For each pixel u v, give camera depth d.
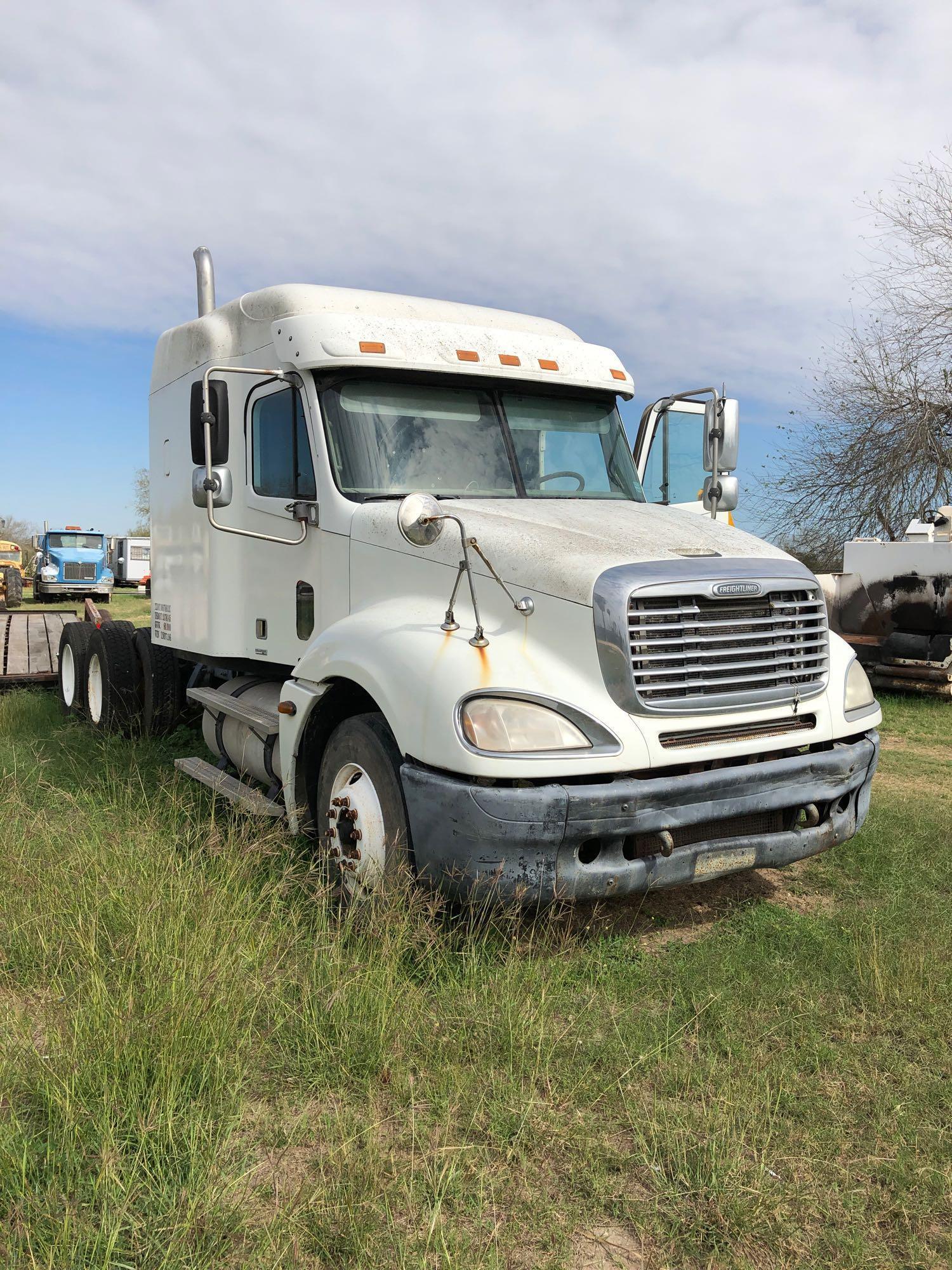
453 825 3.46
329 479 4.73
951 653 10.50
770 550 4.34
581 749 3.49
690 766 3.79
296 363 4.77
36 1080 2.80
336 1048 3.09
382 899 3.76
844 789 4.16
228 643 5.79
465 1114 2.84
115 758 6.77
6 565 31.56
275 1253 2.23
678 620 3.77
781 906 4.50
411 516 3.78
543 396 5.30
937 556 10.60
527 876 3.42
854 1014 3.49
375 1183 2.46
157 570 7.04
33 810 5.30
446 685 3.56
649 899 4.64
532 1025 3.20
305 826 4.59
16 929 3.73
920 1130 2.81
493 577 3.93
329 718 4.51
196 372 6.06
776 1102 2.92
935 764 7.79
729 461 5.52
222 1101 2.78
